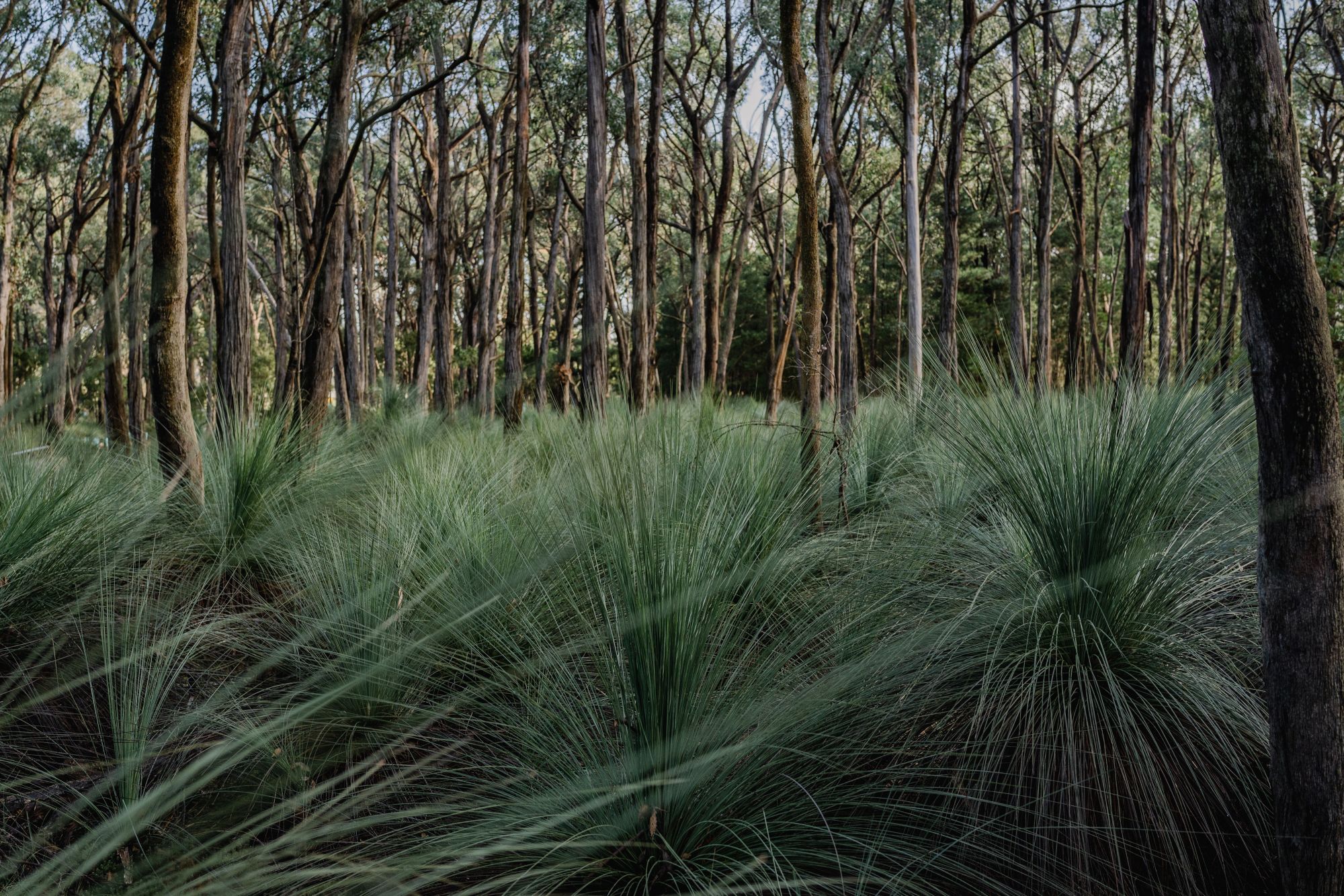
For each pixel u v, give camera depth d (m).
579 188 23.36
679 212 25.84
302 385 7.63
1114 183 20.58
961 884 2.46
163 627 2.81
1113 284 21.94
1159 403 3.18
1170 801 2.67
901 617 3.21
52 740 2.58
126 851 2.03
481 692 2.90
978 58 13.53
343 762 2.76
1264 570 2.17
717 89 19.62
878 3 15.84
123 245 12.50
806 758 2.61
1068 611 2.95
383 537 3.64
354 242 16.72
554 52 15.16
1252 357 2.12
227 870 1.66
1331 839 2.07
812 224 4.71
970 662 2.90
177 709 2.70
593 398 4.89
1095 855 2.58
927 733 2.89
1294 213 2.01
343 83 8.12
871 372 6.48
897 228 26.62
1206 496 3.57
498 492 4.39
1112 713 2.75
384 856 2.30
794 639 2.83
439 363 18.44
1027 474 3.20
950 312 13.88
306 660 3.00
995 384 3.52
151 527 4.25
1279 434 2.09
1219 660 3.10
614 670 2.60
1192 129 22.77
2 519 3.30
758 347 34.34
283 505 4.46
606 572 2.73
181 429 4.92
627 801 2.29
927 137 23.42
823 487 4.26
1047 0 16.64
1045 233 16.86
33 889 1.38
